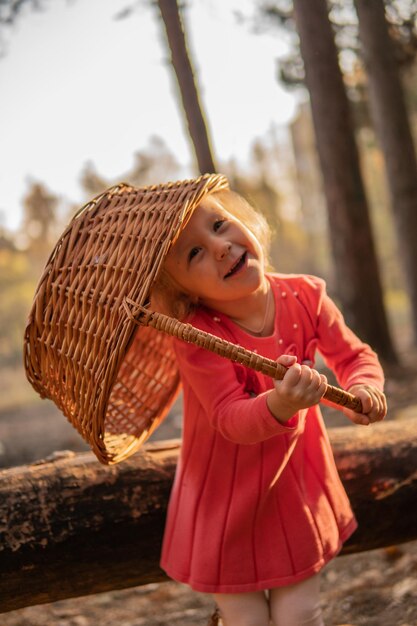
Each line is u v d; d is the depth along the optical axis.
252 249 1.96
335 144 6.98
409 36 8.05
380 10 7.96
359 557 3.31
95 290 1.83
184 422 2.12
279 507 2.00
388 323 7.31
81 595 2.22
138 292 1.74
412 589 2.79
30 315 1.96
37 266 24.02
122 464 2.25
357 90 10.84
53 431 6.90
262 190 27.94
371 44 8.28
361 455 2.39
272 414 1.73
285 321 2.06
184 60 3.24
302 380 1.65
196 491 2.05
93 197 2.06
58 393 2.02
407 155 8.95
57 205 26.62
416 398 5.69
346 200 7.12
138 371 2.31
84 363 1.85
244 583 1.97
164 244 1.72
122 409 2.26
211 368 1.93
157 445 2.37
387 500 2.37
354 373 2.06
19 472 2.20
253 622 2.00
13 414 8.41
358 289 7.20
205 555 2.00
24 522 2.09
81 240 1.96
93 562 2.16
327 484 2.10
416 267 9.24
